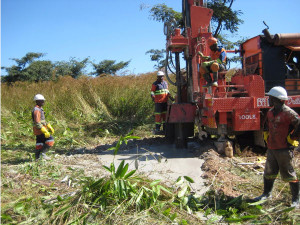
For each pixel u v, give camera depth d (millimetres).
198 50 6859
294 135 3541
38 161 5574
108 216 3197
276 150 3699
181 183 4105
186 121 6977
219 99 5945
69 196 3721
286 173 3680
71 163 6035
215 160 5602
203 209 3730
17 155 6988
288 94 6328
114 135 9500
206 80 6254
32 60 31719
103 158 6508
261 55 6289
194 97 6875
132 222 3156
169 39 7105
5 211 3438
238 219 3223
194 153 6453
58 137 8859
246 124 5984
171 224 3201
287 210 3346
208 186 4367
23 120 10250
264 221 3314
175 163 5703
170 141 8023
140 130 9844
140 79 13281
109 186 3648
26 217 3305
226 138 6660
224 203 3836
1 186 4285
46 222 3184
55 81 14914
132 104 11695
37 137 6324
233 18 11172
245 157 6129
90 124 10562
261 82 5992
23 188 4254
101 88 12688
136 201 3422
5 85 16125
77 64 26766
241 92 6156
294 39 6059
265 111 6285
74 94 12289
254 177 4840
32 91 14055
